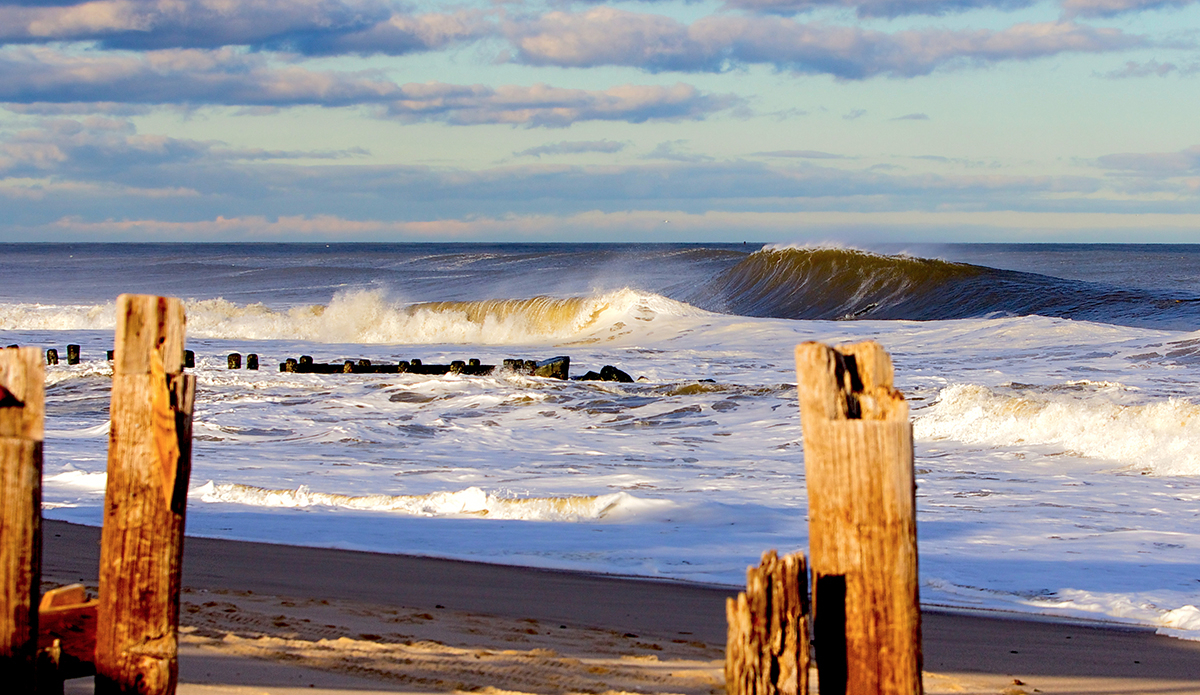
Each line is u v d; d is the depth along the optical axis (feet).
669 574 74.28
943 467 134.00
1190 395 179.11
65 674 27.81
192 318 402.11
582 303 409.28
